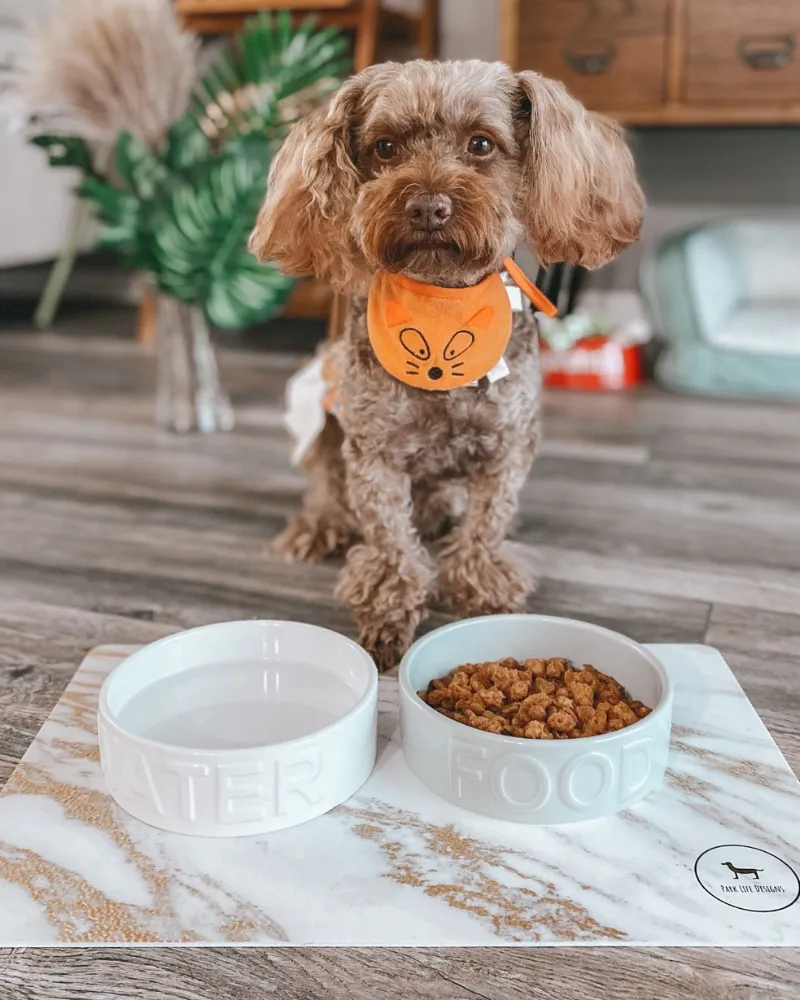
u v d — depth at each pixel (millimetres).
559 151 1202
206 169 2137
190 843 940
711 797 1005
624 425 2457
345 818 975
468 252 1123
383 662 1319
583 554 1678
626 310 3225
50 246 3596
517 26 2678
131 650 1317
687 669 1258
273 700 1127
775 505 1906
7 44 2996
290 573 1620
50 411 2596
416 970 802
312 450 1657
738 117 2607
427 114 1174
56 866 909
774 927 840
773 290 2965
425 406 1282
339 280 1297
